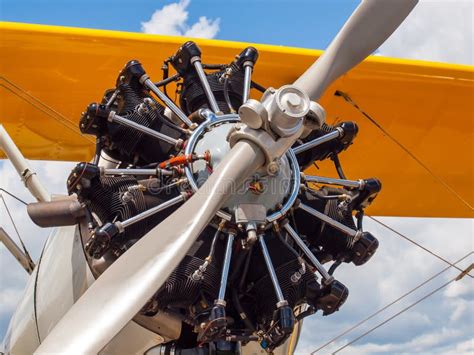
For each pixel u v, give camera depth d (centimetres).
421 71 367
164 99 267
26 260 369
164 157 262
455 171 429
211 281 239
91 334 213
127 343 265
